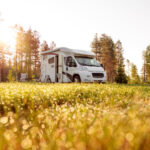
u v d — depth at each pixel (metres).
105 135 1.25
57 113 2.71
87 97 5.38
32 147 1.33
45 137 1.68
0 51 34.06
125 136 1.24
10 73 30.56
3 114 3.37
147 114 1.97
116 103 3.99
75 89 5.93
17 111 3.02
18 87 6.28
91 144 1.14
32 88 5.85
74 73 12.40
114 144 1.08
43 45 55.38
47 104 4.12
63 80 13.39
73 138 1.26
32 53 45.94
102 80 12.38
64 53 13.50
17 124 2.06
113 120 1.64
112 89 6.63
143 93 6.17
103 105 3.66
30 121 2.40
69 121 2.07
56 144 1.22
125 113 2.09
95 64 13.06
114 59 52.50
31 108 3.68
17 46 33.88
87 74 11.75
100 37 50.84
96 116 2.04
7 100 3.75
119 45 55.34
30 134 1.63
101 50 49.56
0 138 1.39
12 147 1.27
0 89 5.37
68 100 4.71
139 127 1.34
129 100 4.33
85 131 1.42
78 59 12.78
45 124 2.25
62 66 13.52
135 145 1.12
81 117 2.19
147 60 56.88
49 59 15.06
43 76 15.91
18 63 38.47
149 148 1.12
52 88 6.01
